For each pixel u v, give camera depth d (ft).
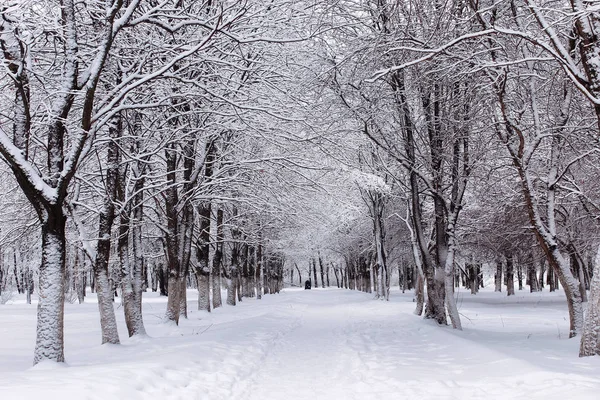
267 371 31.37
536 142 39.45
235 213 99.50
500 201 65.77
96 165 53.67
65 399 17.04
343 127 51.62
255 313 80.33
